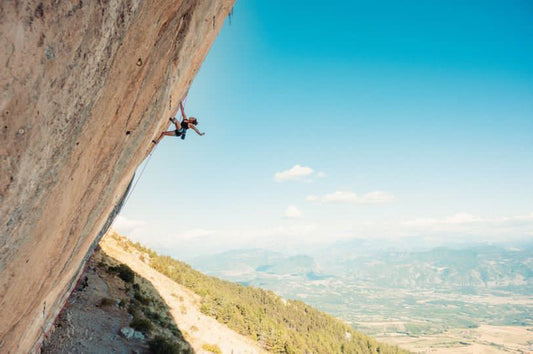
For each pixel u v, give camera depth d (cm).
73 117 288
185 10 502
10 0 162
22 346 634
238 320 5822
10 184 223
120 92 400
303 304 16388
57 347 1697
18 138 210
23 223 280
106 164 499
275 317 11688
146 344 2398
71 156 327
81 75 268
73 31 228
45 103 229
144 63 438
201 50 861
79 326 2042
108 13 273
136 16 339
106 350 1930
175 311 4331
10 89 184
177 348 2491
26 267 353
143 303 3566
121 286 3522
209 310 5503
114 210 1248
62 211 383
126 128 505
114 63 338
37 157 248
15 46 175
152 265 6488
